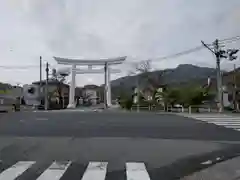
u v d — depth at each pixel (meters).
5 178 6.09
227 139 11.94
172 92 37.09
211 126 16.48
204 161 7.96
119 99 51.88
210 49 30.95
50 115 25.09
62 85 67.12
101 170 6.82
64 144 10.44
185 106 35.94
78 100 87.75
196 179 6.24
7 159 7.97
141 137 12.29
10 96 36.03
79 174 6.45
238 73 47.59
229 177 6.42
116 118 21.66
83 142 10.89
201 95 34.88
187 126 16.45
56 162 7.63
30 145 10.21
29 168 6.95
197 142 11.09
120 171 6.76
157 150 9.41
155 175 6.49
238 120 19.81
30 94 62.78
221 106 30.67
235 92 45.75
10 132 13.73
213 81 51.44
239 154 8.94
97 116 23.86
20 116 23.73
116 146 10.08
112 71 55.53
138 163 7.60
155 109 40.56
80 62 55.09
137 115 25.09
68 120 19.98
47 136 12.46
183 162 7.79
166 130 14.69
